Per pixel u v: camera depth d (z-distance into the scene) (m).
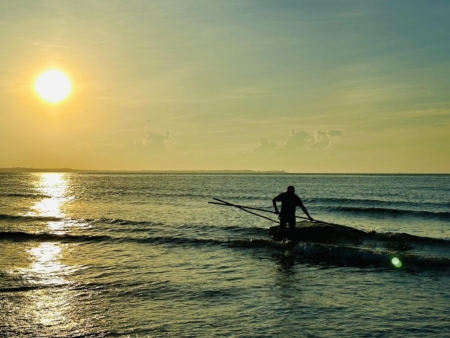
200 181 112.44
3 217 24.52
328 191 56.94
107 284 10.40
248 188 67.25
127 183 96.31
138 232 19.00
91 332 7.41
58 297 9.40
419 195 47.31
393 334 7.18
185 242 16.16
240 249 14.95
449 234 19.58
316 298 9.26
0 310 8.59
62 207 32.66
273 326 7.59
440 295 9.44
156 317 8.12
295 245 14.62
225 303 8.93
